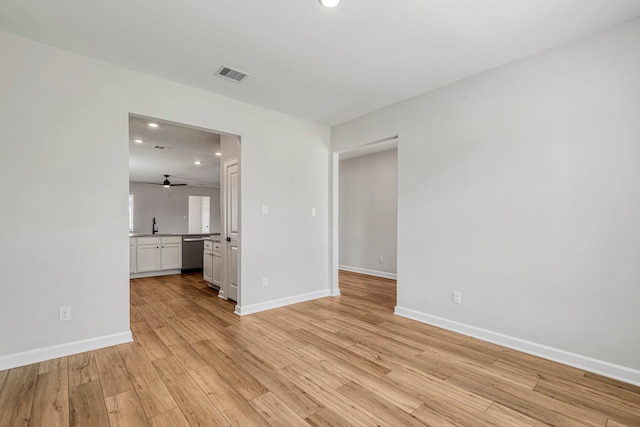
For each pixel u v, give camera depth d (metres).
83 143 2.57
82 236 2.56
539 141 2.53
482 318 2.87
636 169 2.11
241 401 1.89
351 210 6.61
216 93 3.35
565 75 2.40
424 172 3.33
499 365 2.36
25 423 1.67
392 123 3.67
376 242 6.11
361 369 2.30
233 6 1.97
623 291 2.15
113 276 2.70
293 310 3.78
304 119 4.22
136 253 5.77
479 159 2.89
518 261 2.64
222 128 3.41
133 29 2.22
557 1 1.93
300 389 2.03
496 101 2.78
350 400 1.91
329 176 4.55
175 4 1.95
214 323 3.29
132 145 5.31
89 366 2.31
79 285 2.54
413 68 2.81
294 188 4.10
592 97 2.28
